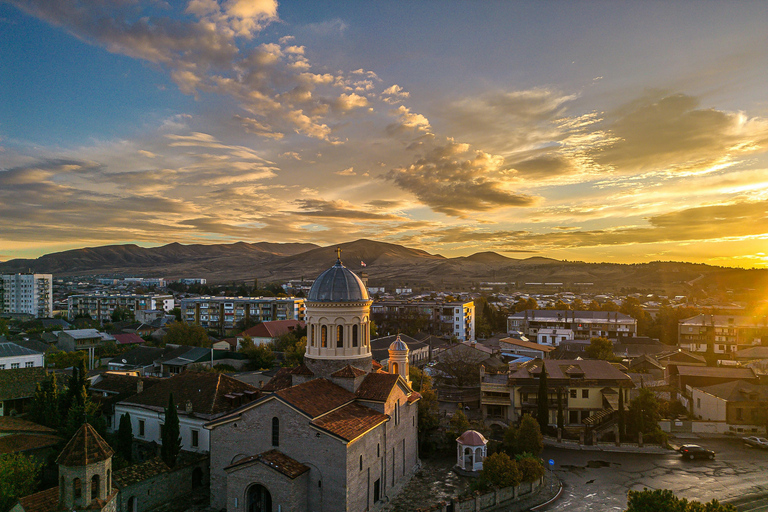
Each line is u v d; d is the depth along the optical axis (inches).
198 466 2085.4
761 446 2662.4
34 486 1850.4
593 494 2071.9
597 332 6304.1
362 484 1825.8
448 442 2677.2
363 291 2329.0
